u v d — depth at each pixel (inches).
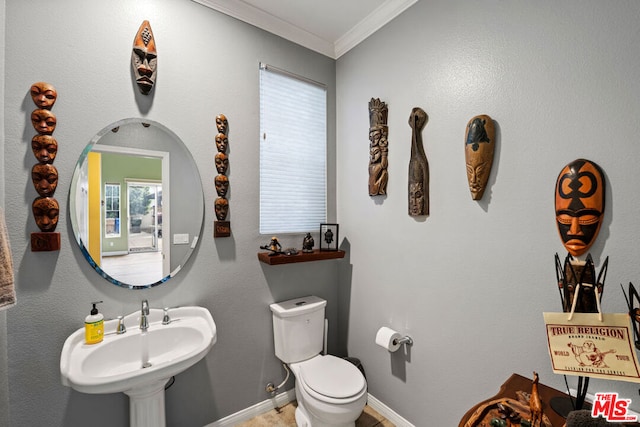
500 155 53.1
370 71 80.4
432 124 64.6
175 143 64.5
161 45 62.8
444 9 62.3
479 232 56.2
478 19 56.3
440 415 62.9
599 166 41.9
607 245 41.1
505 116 52.3
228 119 71.6
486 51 55.1
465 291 58.6
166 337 59.1
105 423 56.1
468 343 58.0
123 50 58.6
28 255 50.3
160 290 62.7
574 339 36.0
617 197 40.4
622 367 33.1
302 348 75.8
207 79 68.7
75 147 54.0
